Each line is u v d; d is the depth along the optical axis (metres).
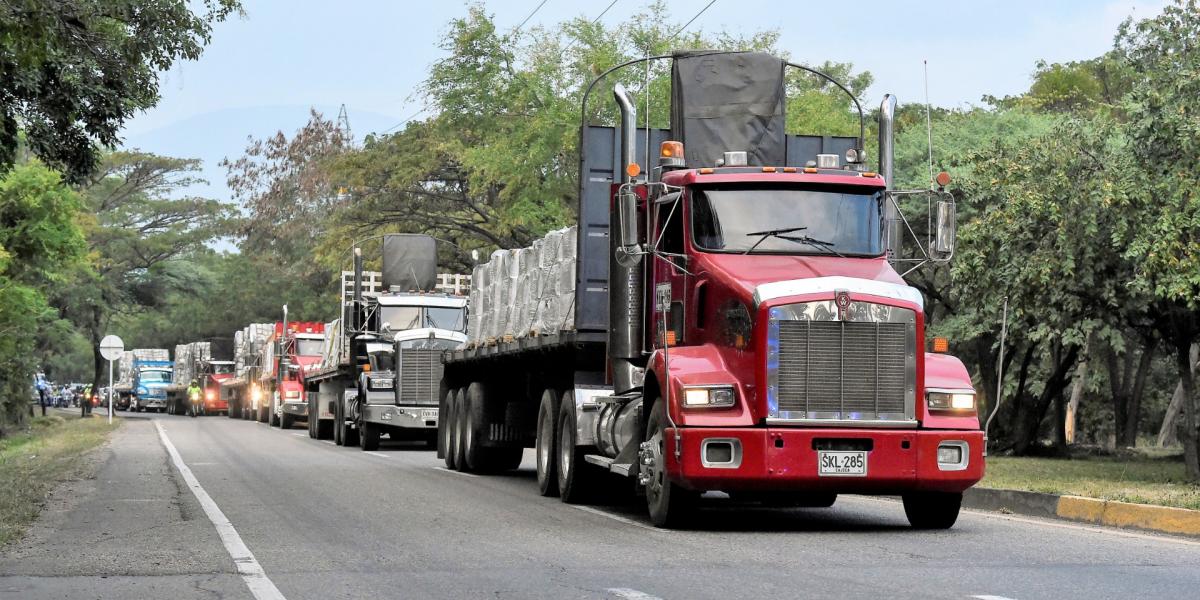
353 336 70.19
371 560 22.31
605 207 34.53
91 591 18.95
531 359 39.97
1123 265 40.12
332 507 32.38
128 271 185.50
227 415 148.50
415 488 38.84
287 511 31.27
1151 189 37.34
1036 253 38.78
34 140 37.69
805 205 28.48
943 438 26.06
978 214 43.41
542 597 18.23
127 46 36.56
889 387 26.03
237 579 20.11
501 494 37.34
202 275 189.75
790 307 25.84
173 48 37.06
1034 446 62.75
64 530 27.11
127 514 30.50
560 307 36.22
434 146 102.25
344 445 70.38
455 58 90.94
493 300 45.69
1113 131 43.69
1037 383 66.00
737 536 26.00
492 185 100.44
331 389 78.12
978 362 64.25
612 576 20.22
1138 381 67.56
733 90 33.81
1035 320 47.78
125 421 113.88
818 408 25.84
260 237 162.25
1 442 71.25
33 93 36.41
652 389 28.41
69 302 160.88
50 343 159.62
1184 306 40.28
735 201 28.45
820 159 29.92
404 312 68.31
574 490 34.12
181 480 41.81
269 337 113.75
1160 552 23.09
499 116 91.50
